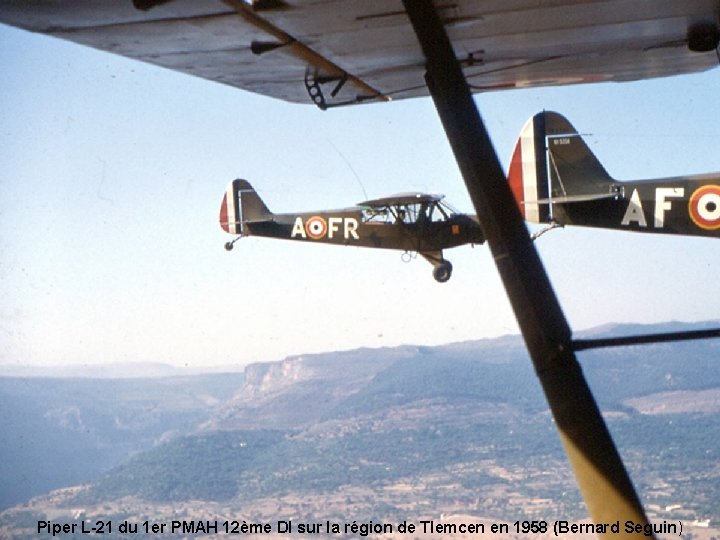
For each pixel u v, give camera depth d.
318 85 5.89
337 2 3.90
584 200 13.93
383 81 5.98
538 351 3.19
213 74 5.67
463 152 3.31
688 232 13.56
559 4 4.18
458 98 3.32
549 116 14.23
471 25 4.44
